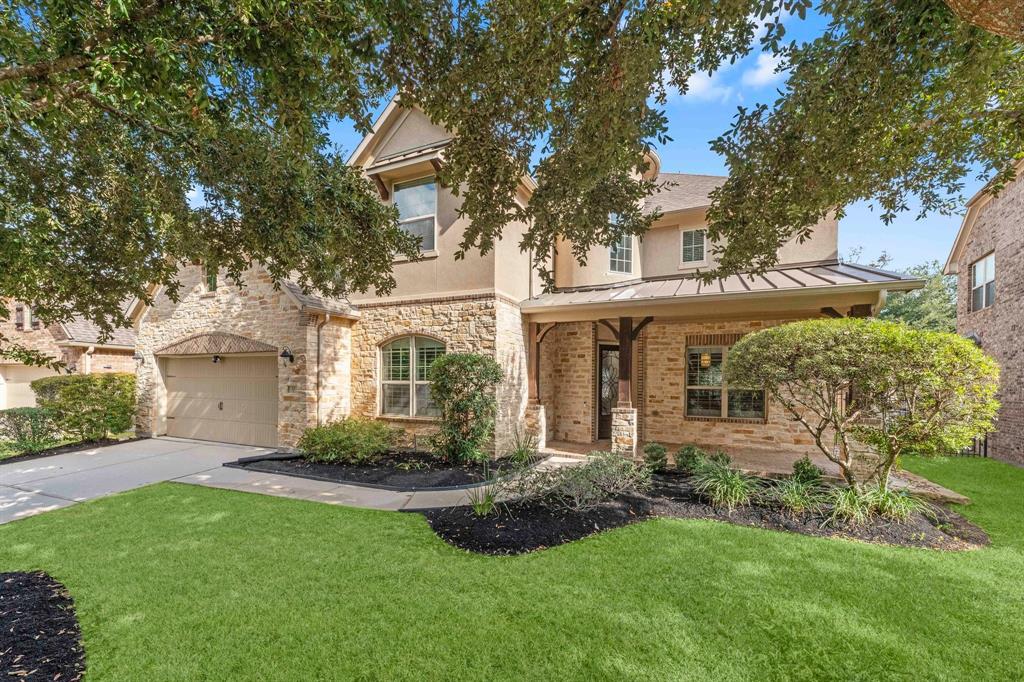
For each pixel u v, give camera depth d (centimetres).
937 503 650
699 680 288
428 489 734
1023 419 998
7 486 764
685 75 411
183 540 511
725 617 354
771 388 648
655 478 768
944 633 334
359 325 1152
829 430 1059
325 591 395
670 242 1257
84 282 571
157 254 629
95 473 855
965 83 401
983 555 466
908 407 572
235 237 609
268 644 324
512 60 384
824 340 580
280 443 1081
